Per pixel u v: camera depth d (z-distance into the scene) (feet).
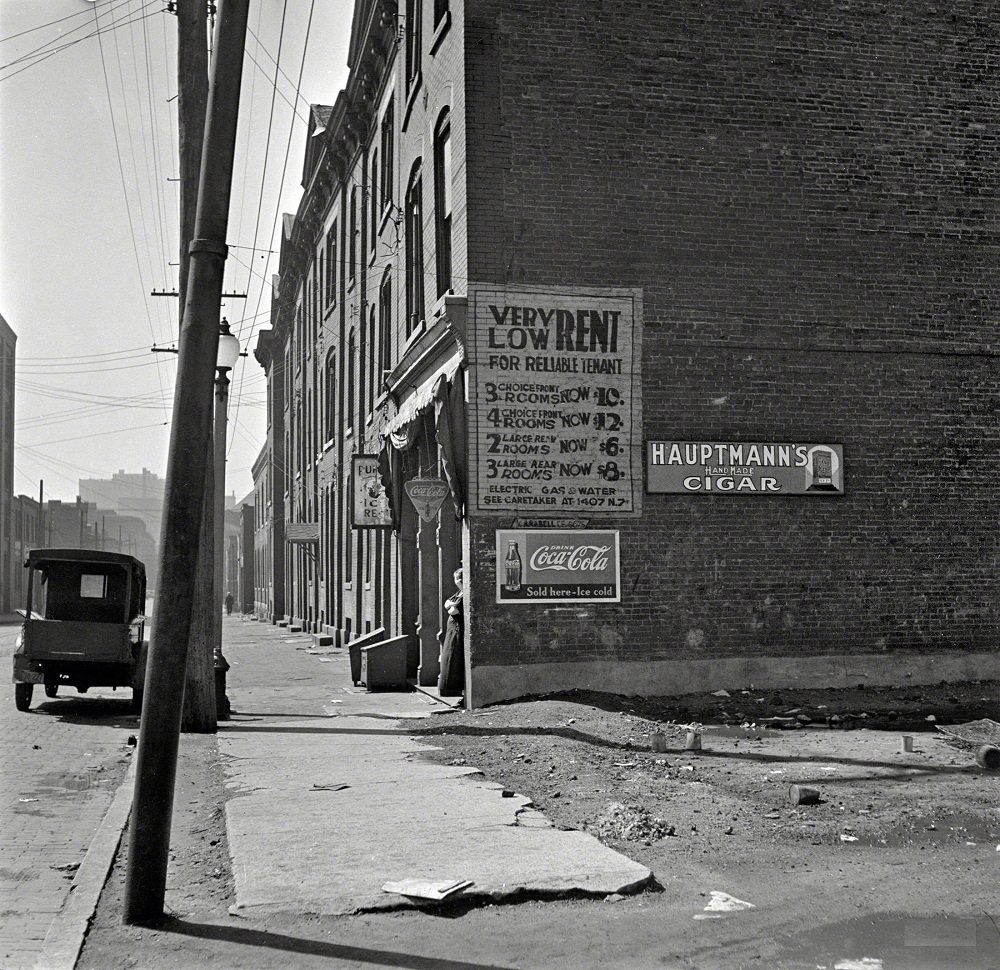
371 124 87.56
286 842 24.27
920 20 54.54
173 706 20.20
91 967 17.44
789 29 53.06
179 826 27.50
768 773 32.32
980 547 53.06
